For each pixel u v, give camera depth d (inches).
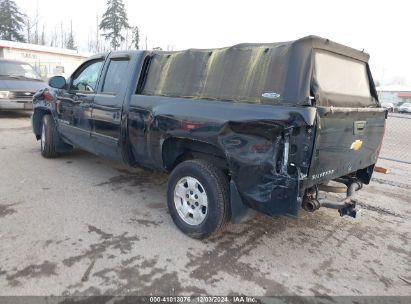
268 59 121.5
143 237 139.2
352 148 131.0
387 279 120.6
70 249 126.7
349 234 154.0
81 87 208.8
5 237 133.0
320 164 112.7
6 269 112.4
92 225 147.5
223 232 147.9
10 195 177.5
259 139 114.6
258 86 122.0
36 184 196.4
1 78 450.9
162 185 205.9
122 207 169.2
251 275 117.3
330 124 111.3
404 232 159.6
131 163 175.0
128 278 111.3
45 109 247.8
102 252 126.0
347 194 138.3
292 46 115.8
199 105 133.6
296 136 106.5
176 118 139.4
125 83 170.6
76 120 208.8
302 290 111.2
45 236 135.4
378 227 163.6
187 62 149.5
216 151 135.8
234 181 123.9
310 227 158.9
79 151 279.1
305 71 112.7
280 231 152.6
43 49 1047.0
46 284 106.0
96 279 109.8
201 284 110.7
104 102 180.2
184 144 145.6
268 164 112.7
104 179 212.1
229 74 132.3
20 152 270.4
